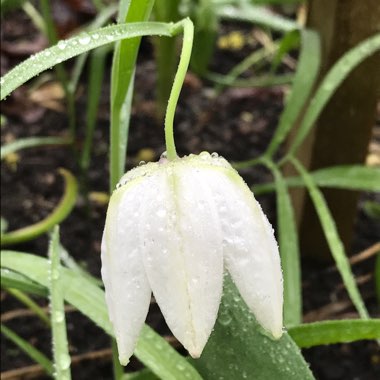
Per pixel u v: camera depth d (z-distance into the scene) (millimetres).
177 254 88
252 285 90
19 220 208
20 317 181
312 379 111
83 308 123
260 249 90
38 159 229
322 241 195
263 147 236
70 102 212
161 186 90
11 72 98
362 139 180
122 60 111
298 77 177
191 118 246
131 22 102
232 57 279
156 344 120
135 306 90
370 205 212
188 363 117
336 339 123
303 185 179
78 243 202
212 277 88
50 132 239
